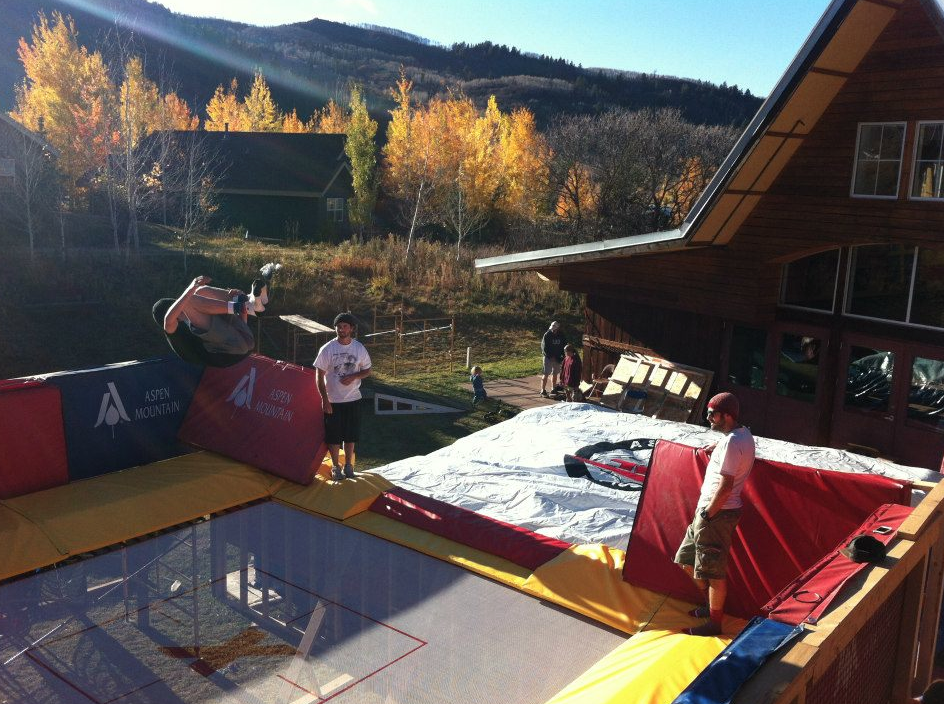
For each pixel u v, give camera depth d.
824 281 13.44
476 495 9.64
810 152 12.54
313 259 33.44
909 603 4.70
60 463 7.96
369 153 43.28
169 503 7.77
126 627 6.17
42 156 31.92
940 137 11.13
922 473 10.04
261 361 9.27
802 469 5.66
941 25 10.67
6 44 130.38
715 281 14.25
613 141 43.78
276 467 8.46
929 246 11.39
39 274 25.61
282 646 5.86
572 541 8.19
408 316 29.38
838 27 10.48
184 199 38.06
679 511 6.13
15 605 6.27
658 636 5.50
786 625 3.54
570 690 4.76
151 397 9.07
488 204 48.00
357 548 7.23
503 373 22.78
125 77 35.38
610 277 16.28
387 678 5.29
